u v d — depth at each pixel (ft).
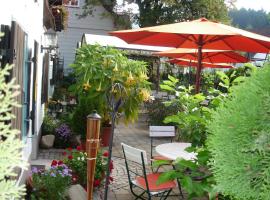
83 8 72.13
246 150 4.63
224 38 19.07
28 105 17.70
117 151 28.19
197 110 10.39
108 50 27.63
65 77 58.29
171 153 16.30
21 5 15.52
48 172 15.37
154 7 73.67
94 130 9.84
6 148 4.08
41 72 28.07
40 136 27.48
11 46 11.51
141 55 51.39
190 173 8.57
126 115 27.86
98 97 26.55
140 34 19.07
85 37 45.65
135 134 36.96
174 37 19.95
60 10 35.96
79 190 15.07
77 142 27.71
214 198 7.45
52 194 14.24
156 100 39.99
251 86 4.78
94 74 26.35
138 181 15.35
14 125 12.07
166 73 62.95
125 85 26.61
